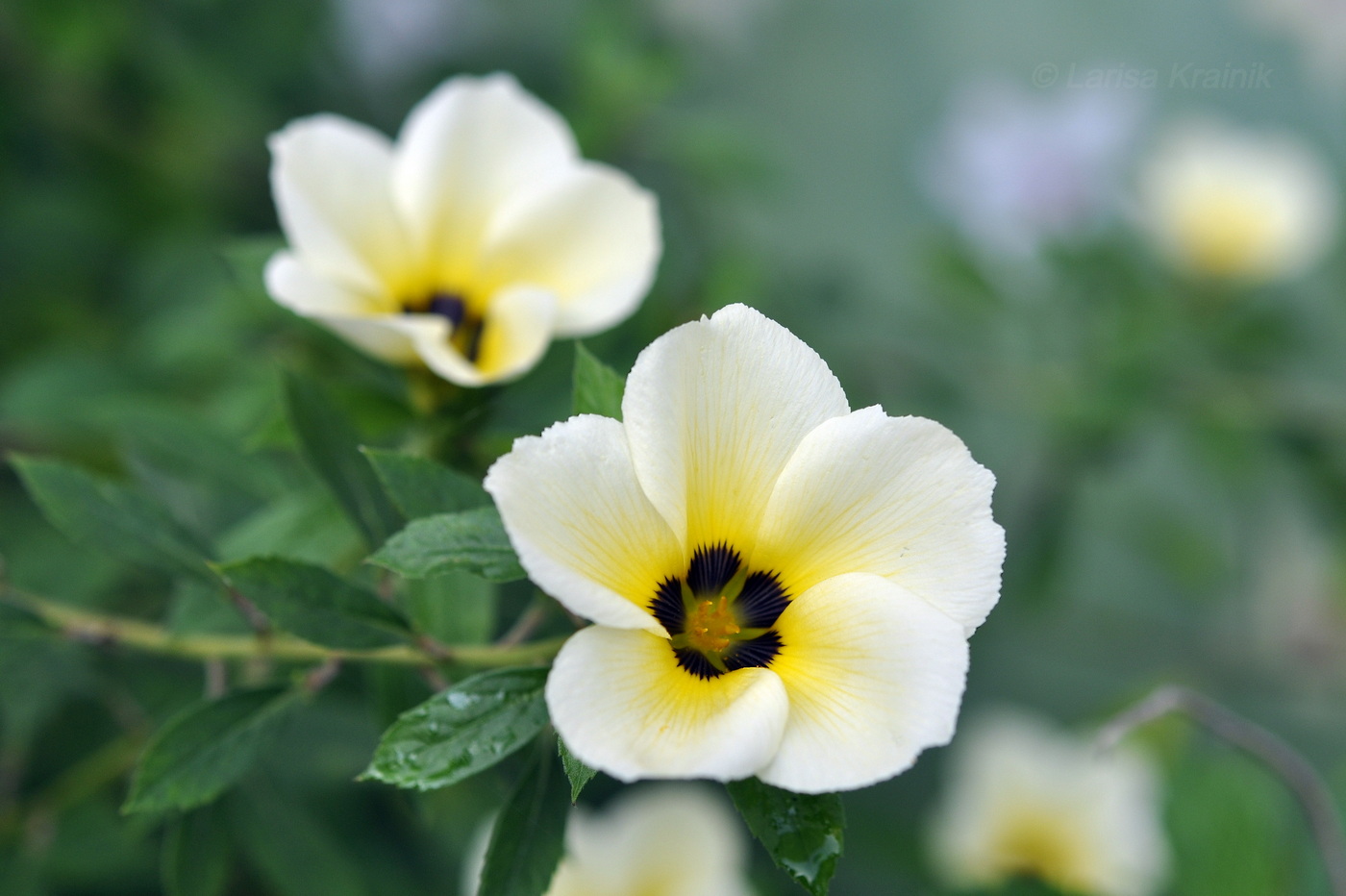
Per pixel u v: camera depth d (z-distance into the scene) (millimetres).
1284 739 946
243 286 442
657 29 760
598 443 355
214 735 393
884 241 1089
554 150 438
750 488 364
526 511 349
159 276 607
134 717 456
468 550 359
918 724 350
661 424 355
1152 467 935
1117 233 772
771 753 347
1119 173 780
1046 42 1146
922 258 782
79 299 654
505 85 438
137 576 473
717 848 524
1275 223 765
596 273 434
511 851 371
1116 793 665
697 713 352
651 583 360
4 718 468
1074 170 764
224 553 417
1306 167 784
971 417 782
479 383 412
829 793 353
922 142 1079
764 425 362
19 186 650
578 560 353
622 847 516
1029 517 747
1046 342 767
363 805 557
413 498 373
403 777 356
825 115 1082
